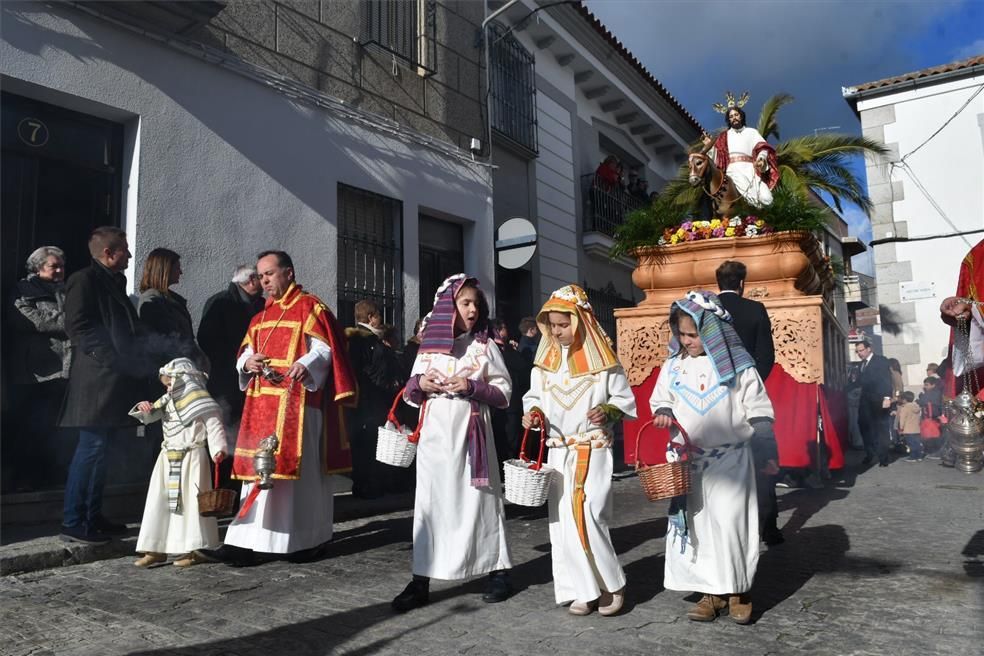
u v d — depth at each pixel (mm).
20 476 6000
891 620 3574
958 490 8141
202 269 7293
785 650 3201
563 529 3865
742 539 3621
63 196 6602
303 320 5277
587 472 3854
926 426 12031
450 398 4184
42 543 5070
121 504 6344
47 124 6512
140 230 6816
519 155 13336
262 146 7977
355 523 6707
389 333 7898
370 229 9438
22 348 5871
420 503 4074
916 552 5020
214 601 4129
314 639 3459
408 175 9828
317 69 8727
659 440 8055
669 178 20484
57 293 5961
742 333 5332
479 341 4305
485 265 11031
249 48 7945
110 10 6594
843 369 10703
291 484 5035
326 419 5391
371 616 3832
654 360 8195
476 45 11344
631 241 8578
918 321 17484
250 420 5137
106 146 6906
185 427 5098
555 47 14602
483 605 4023
